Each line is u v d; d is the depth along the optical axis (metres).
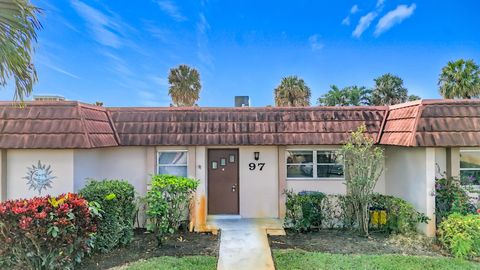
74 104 9.45
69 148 8.74
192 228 10.59
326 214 10.66
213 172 12.20
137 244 9.14
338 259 7.71
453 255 8.09
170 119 11.34
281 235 9.99
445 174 9.98
